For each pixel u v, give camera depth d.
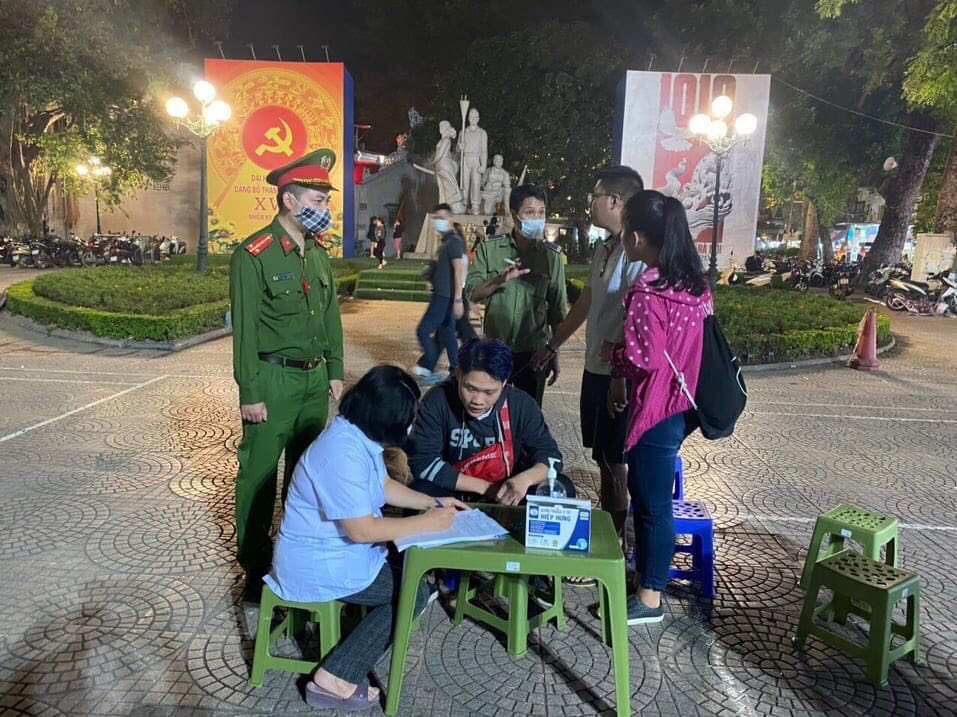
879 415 7.11
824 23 19.25
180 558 3.64
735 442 6.05
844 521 3.39
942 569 3.75
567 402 7.14
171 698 2.58
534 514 2.47
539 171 26.20
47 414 6.23
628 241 2.93
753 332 10.04
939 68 13.30
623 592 2.44
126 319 9.51
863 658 2.80
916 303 16.50
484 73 25.95
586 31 25.44
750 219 19.50
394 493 2.69
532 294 4.04
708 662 2.89
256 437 3.12
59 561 3.58
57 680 2.67
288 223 3.13
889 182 21.44
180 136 25.78
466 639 3.02
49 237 22.83
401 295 16.59
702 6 22.14
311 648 2.88
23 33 17.56
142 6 20.05
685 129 19.23
